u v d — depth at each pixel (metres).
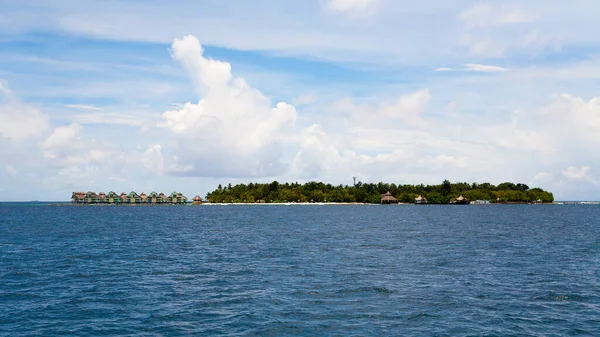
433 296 36.00
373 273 46.12
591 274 45.56
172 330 28.11
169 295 36.97
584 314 31.23
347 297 35.78
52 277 44.91
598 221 149.88
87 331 28.00
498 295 36.34
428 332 27.50
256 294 37.09
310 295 36.53
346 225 127.94
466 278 43.34
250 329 28.16
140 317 30.80
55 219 169.75
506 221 149.38
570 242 77.38
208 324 29.20
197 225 130.88
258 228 116.81
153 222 147.50
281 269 49.00
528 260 55.19
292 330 27.94
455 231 103.88
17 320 30.17
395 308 32.56
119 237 90.38
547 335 27.09
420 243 75.81
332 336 26.86
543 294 36.72
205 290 38.75
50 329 28.41
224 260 56.41
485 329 28.08
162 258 58.47
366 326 28.61
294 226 124.38
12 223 141.25
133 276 45.50
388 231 104.38
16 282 42.38
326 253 62.47
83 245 74.62
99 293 37.78
